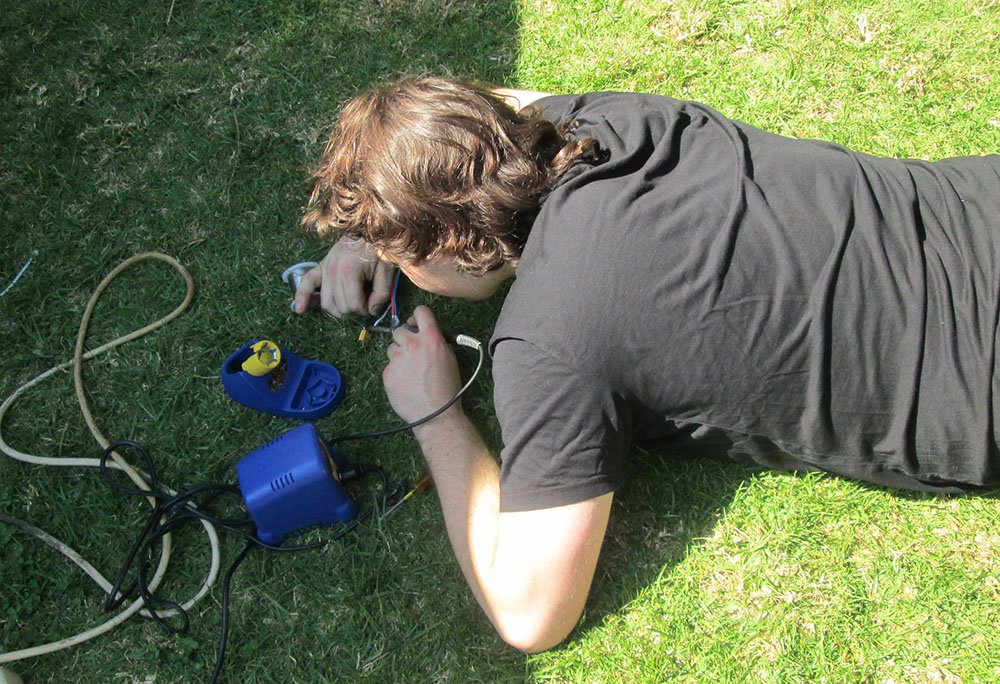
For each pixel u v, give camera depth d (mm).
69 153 2039
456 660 1562
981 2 2094
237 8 2174
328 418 1762
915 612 1565
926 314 1232
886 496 1639
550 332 1203
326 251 1917
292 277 1854
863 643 1550
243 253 1922
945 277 1240
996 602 1563
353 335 1832
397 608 1602
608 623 1573
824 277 1225
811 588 1592
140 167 2023
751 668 1540
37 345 1850
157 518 1641
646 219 1225
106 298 1891
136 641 1593
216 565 1621
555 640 1448
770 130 2008
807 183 1286
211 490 1683
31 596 1622
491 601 1396
